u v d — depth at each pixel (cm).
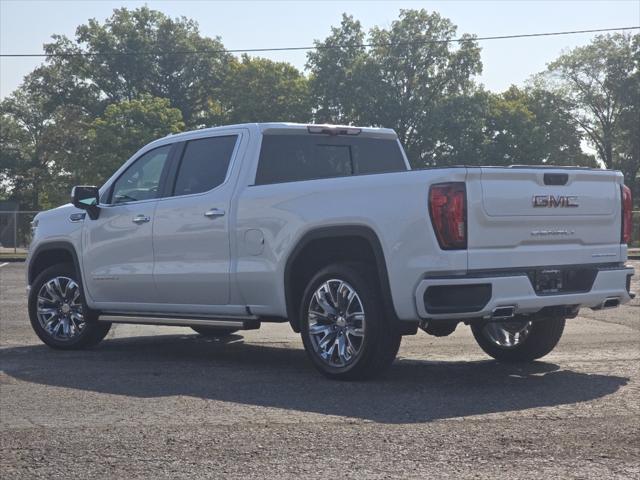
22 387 754
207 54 8794
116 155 6906
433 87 7081
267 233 812
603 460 508
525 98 8256
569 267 759
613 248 796
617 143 8325
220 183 868
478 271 707
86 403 684
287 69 7938
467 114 6875
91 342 994
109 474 493
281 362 888
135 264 931
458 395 696
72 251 995
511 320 753
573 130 8325
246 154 858
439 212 696
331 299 766
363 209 738
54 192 8225
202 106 8994
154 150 948
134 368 854
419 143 6994
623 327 1142
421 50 7000
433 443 547
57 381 782
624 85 7975
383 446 542
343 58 6994
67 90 8494
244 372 821
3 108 9325
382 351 744
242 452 532
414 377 780
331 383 754
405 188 714
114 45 8562
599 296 778
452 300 697
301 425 599
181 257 888
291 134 878
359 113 6950
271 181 857
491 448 535
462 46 7012
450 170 698
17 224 3806
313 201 777
